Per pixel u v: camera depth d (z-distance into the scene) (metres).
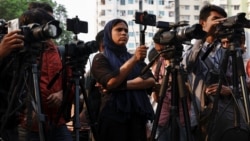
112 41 4.21
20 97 3.42
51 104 3.73
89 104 4.00
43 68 3.78
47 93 3.74
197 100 4.10
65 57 3.70
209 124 3.74
